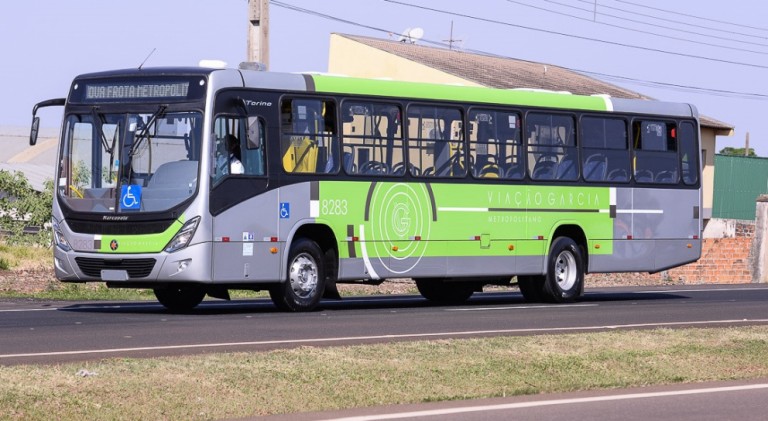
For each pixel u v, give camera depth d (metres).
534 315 22.14
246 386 11.92
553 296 26.88
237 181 21.80
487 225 25.67
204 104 21.50
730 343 16.50
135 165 21.61
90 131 22.03
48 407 10.48
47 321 19.42
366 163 23.78
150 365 12.87
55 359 13.95
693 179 29.59
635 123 28.56
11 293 26.91
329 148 23.27
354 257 23.56
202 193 21.28
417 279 27.12
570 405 11.70
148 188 21.47
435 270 24.84
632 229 28.34
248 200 21.92
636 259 28.44
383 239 23.97
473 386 12.61
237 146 21.91
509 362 14.10
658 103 29.16
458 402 11.80
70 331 17.58
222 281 21.55
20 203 39.69
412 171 24.48
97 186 21.80
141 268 21.31
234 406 11.07
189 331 17.77
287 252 22.53
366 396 11.80
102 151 21.86
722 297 29.70
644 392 12.59
